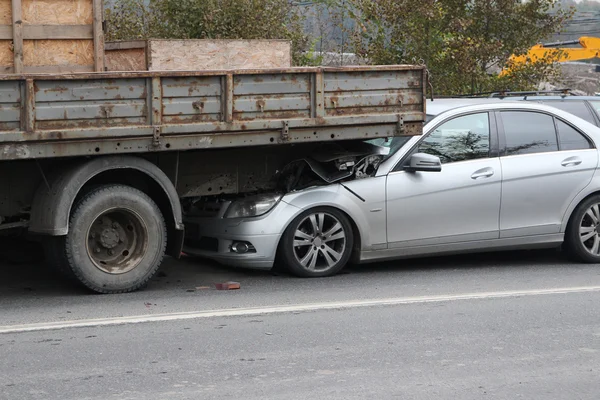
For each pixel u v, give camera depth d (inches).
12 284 353.4
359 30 733.3
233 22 617.0
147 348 257.6
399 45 708.0
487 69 722.8
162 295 333.7
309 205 364.5
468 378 234.2
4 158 301.6
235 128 333.7
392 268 399.2
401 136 366.3
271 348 259.4
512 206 395.5
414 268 400.2
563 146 409.4
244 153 370.6
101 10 337.7
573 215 409.4
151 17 642.2
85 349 256.1
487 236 393.1
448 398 217.9
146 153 344.5
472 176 388.2
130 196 333.1
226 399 214.2
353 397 216.8
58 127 308.5
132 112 319.3
